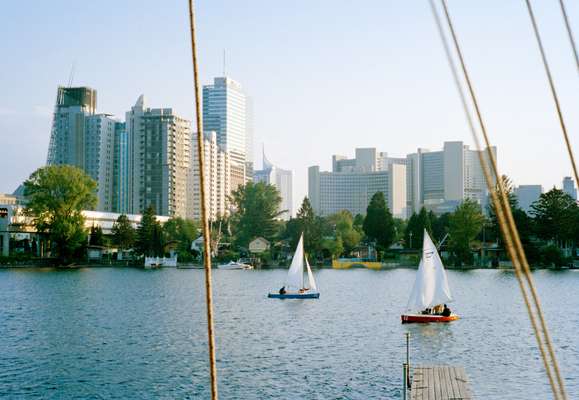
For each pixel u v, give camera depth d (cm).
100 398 3828
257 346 5556
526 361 4897
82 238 17075
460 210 18862
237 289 11956
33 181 16450
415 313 7188
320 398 3794
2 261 17838
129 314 7875
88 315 7762
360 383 4162
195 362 4847
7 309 8344
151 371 4531
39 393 3941
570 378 4306
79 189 16550
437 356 5103
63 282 13025
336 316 7744
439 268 7144
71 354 5166
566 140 843
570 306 8906
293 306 8919
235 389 4019
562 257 18350
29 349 5403
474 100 752
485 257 19638
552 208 18712
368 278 15325
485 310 8356
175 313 8000
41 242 18988
